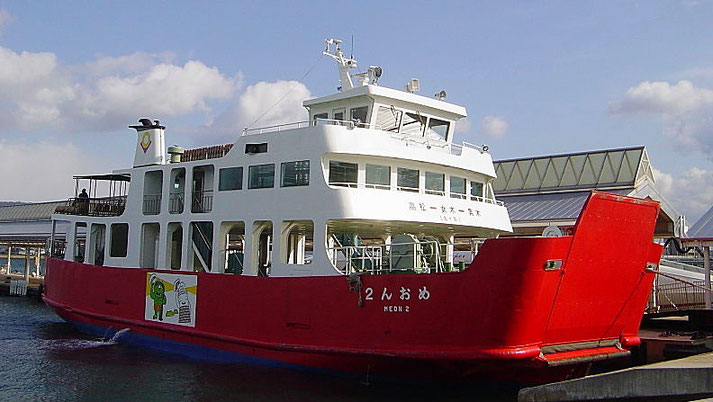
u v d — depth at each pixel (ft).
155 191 77.25
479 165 65.21
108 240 80.38
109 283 76.43
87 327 80.79
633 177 118.32
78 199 89.15
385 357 49.39
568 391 45.32
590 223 44.34
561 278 44.88
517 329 44.68
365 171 57.67
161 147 79.20
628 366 60.34
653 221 48.96
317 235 55.36
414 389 51.01
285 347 55.62
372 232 68.95
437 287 46.80
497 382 48.80
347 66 70.18
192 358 65.31
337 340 52.34
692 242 73.31
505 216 67.46
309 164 57.21
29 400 52.08
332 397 50.55
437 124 66.80
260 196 60.64
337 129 56.24
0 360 66.54
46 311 117.19
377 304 50.01
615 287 49.03
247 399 50.83
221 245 64.69
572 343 49.11
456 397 49.70
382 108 61.67
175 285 67.26
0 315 110.01
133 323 71.92
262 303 58.13
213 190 65.82
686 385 43.70
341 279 52.31
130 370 61.26
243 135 63.77
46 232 145.48
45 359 66.90
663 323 70.08
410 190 59.67
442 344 46.96
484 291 44.75
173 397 52.16
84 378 58.80
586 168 124.36
